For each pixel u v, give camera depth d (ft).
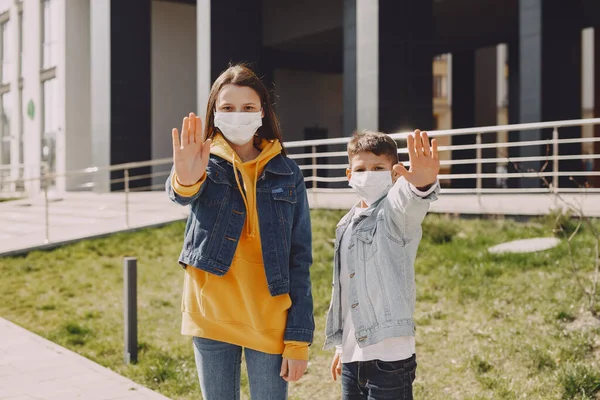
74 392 15.23
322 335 19.38
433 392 14.92
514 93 81.61
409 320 8.79
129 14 72.64
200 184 7.79
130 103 72.59
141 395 15.05
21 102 100.27
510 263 21.90
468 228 26.84
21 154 99.81
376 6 49.26
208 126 8.63
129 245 33.94
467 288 20.62
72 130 82.74
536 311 18.47
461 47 86.07
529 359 15.65
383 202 8.93
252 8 64.80
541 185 44.19
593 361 15.33
